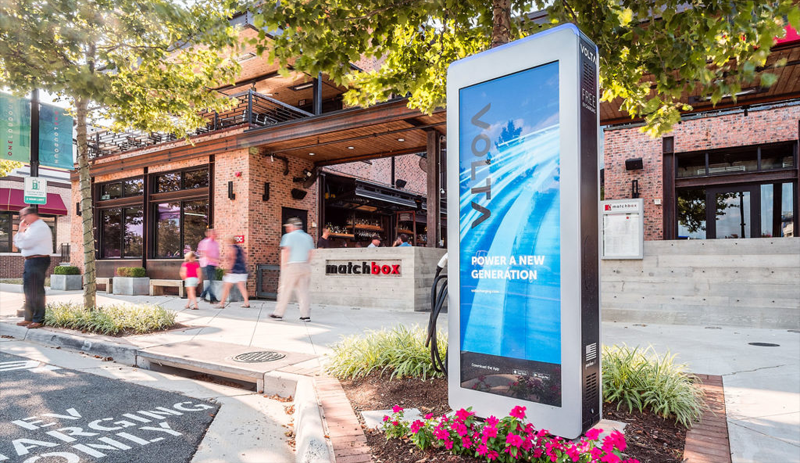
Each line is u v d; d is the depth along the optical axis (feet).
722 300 26.30
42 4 20.53
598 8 14.44
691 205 43.57
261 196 45.91
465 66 10.60
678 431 9.93
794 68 26.61
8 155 30.91
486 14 15.62
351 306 37.65
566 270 8.90
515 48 9.73
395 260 35.91
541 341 9.30
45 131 32.71
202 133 47.62
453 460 8.21
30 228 25.39
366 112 38.19
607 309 28.99
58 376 16.98
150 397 14.75
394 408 9.53
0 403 13.75
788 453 8.75
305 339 21.90
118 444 10.94
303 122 41.16
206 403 14.32
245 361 17.31
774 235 40.06
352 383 13.96
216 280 42.09
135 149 53.21
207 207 48.39
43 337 23.61
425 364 13.99
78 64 24.67
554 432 8.98
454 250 10.77
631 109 17.56
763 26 9.98
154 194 52.65
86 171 26.45
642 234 28.02
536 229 9.43
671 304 27.37
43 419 12.46
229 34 27.32
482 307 10.27
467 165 10.63
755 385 13.48
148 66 27.25
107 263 56.54
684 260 27.17
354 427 10.25
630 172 43.91
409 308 34.88
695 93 28.96
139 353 19.31
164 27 26.12
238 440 11.41
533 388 9.38
